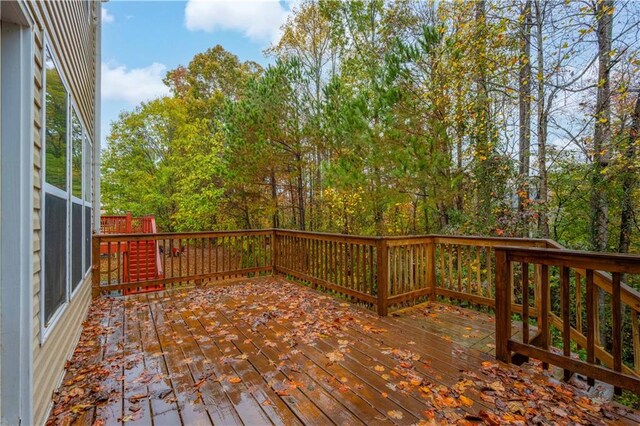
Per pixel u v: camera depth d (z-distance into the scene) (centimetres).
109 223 1211
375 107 633
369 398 222
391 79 624
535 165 677
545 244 357
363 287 445
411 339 329
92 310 423
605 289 282
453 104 680
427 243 468
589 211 620
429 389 234
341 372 259
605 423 196
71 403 215
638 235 593
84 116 443
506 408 210
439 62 663
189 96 1728
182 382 243
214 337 332
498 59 636
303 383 241
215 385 238
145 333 343
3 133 174
